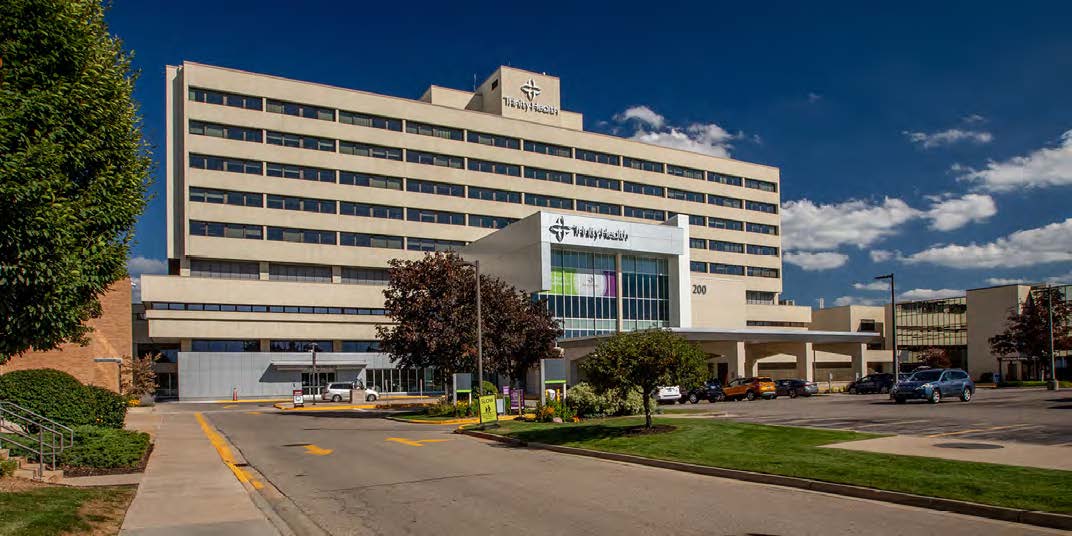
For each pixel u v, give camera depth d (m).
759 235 95.25
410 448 21.38
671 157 88.62
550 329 41.44
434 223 73.06
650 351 20.14
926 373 34.47
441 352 38.38
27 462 15.48
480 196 75.56
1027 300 71.81
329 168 68.38
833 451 15.59
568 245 58.12
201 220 63.16
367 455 19.56
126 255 14.05
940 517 9.77
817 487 12.18
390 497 12.74
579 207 81.25
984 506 9.78
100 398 23.53
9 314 11.99
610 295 60.84
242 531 9.75
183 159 63.38
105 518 10.20
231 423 33.78
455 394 39.19
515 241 60.19
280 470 16.84
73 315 12.93
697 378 20.27
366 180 70.19
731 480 13.61
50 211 11.37
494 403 27.88
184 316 62.09
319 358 66.00
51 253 11.77
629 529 9.52
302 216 67.00
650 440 18.94
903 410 28.59
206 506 11.55
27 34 11.95
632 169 85.56
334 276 69.25
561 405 30.88
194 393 61.31
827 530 9.13
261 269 66.12
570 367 53.12
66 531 8.97
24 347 12.95
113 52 14.48
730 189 93.25
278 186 66.19
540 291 56.19
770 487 12.65
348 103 69.88
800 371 58.25
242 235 64.69
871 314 91.25
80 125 12.85
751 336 53.06
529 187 78.19
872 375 50.88
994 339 65.81
